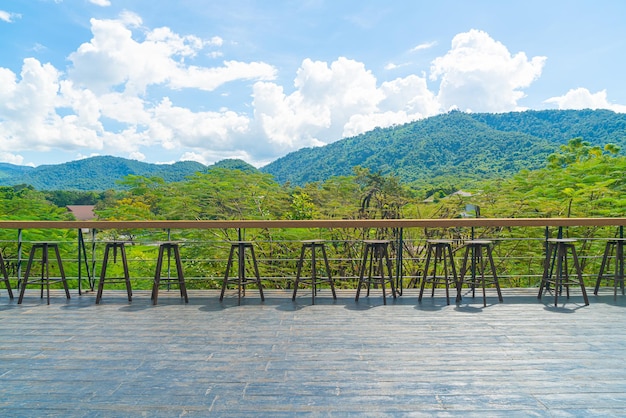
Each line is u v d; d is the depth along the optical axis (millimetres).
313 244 4371
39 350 2957
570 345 3031
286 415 2029
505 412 2066
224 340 3146
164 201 9602
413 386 2348
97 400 2195
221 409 2088
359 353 2857
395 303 4316
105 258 4422
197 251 8148
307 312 3963
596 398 2217
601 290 4934
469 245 4434
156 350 2941
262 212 9328
